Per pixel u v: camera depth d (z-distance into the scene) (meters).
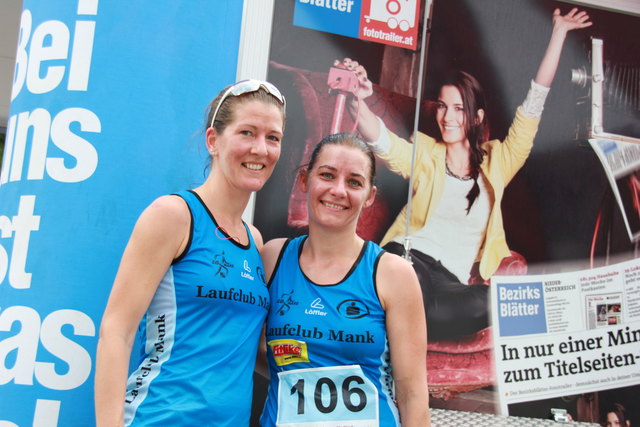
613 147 2.71
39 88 1.79
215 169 1.48
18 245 1.73
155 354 1.34
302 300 1.46
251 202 2.47
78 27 1.76
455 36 2.64
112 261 1.70
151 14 1.77
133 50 1.75
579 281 2.63
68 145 1.72
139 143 1.74
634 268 2.66
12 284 1.72
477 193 2.61
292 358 1.43
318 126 2.51
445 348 2.53
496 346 2.55
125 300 1.28
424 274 2.55
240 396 1.36
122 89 1.74
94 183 1.71
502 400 2.52
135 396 1.31
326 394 1.40
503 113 2.65
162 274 1.33
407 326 1.45
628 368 2.60
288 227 2.47
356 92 2.54
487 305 2.57
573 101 2.71
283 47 2.49
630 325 2.63
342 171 1.47
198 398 1.29
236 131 1.43
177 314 1.33
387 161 2.56
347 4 2.55
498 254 2.60
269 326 1.50
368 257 1.50
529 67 2.69
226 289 1.37
